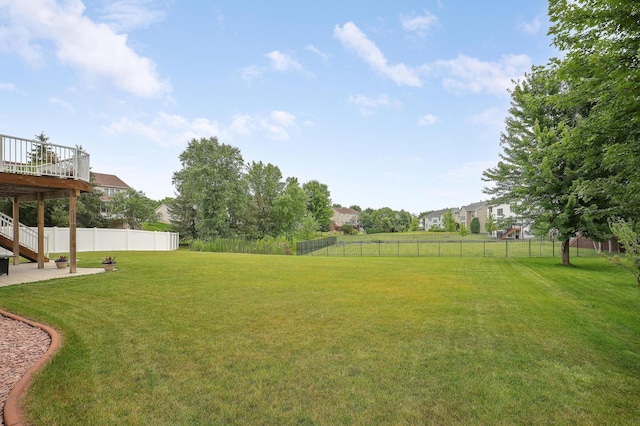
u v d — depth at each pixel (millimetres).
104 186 51344
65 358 3840
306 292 8219
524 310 6586
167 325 5254
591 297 7988
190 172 33844
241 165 38531
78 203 29609
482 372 3668
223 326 5262
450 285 9539
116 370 3568
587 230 14438
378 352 4238
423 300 7434
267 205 46812
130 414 2723
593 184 5770
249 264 14438
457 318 5930
